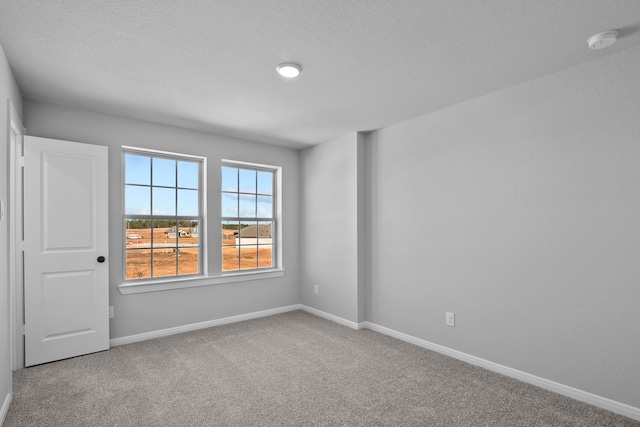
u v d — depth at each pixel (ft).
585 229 7.45
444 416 6.89
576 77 7.59
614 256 7.06
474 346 9.45
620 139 6.99
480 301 9.32
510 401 7.45
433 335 10.48
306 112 10.60
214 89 8.87
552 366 7.93
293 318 13.96
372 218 12.51
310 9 5.61
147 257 11.73
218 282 12.92
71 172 9.71
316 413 6.98
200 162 12.96
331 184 13.83
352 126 12.03
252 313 13.94
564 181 7.76
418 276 10.93
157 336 11.55
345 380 8.43
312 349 10.49
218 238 12.99
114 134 10.82
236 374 8.74
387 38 6.49
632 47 6.82
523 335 8.43
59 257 9.49
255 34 6.36
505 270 8.79
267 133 12.89
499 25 6.06
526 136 8.41
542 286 8.11
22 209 9.07
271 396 7.64
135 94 9.18
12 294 8.88
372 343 11.03
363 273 12.76
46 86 8.62
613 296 7.07
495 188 9.01
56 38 6.45
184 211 12.54
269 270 14.38
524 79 8.30
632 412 6.78
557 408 7.17
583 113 7.48
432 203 10.55
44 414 6.86
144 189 11.73
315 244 14.64
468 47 6.82
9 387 7.20
